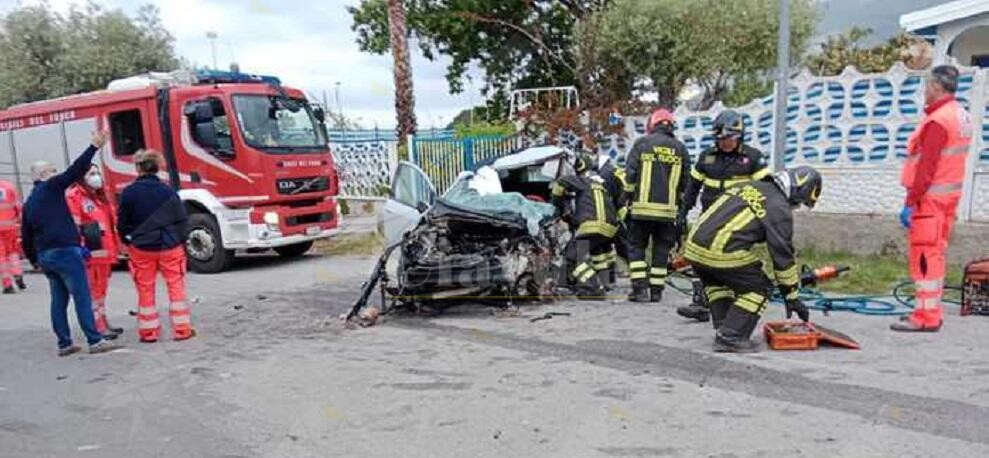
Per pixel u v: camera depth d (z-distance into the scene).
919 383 4.40
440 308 7.14
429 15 19.73
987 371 4.57
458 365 5.28
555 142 11.76
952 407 4.02
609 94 13.43
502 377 4.95
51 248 5.86
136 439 4.14
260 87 10.71
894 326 5.56
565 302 7.16
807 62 16.80
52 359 5.96
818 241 8.98
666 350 5.35
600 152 11.61
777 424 3.91
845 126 8.97
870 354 5.00
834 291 7.00
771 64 15.55
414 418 4.27
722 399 4.32
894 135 8.62
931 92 5.22
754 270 5.04
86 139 11.44
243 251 12.08
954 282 7.12
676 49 14.80
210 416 4.46
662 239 6.90
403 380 4.99
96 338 6.11
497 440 3.89
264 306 7.85
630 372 4.91
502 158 8.68
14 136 12.48
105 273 6.69
